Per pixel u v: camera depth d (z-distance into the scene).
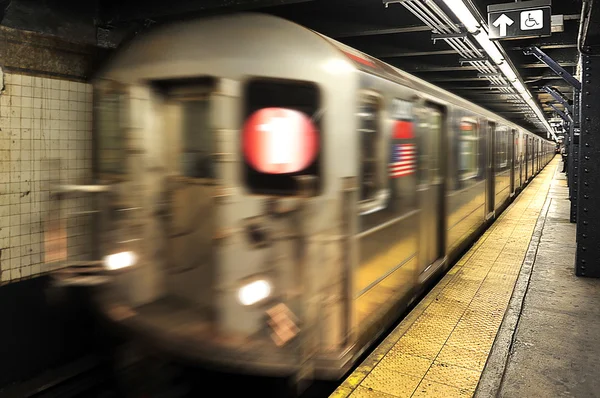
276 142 3.19
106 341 4.17
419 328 4.22
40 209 3.81
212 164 3.31
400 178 4.14
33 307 3.82
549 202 12.81
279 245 3.18
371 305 3.70
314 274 3.17
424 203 4.85
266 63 3.17
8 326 3.66
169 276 3.48
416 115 4.47
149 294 3.53
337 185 3.17
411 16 5.67
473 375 3.40
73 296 4.13
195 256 3.38
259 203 3.20
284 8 5.68
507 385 3.29
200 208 3.35
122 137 3.58
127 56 3.57
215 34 3.32
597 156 5.61
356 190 3.28
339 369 3.22
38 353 3.89
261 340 3.18
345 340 3.32
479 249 7.27
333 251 3.19
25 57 3.69
